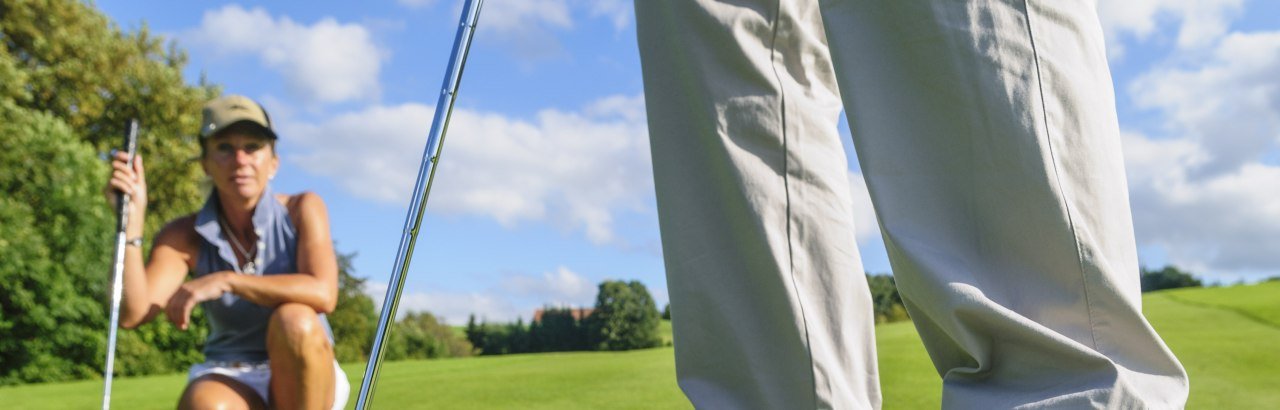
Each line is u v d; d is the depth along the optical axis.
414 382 6.51
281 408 2.37
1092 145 1.05
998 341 1.03
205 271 2.66
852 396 1.24
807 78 1.37
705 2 1.35
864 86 1.16
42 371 18.62
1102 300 1.01
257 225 2.54
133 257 2.63
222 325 2.41
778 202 1.29
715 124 1.33
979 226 1.07
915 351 5.52
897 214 1.11
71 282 19.11
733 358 1.29
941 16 1.08
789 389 1.24
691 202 1.35
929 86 1.10
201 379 2.32
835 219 1.32
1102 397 0.93
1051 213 1.02
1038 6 1.06
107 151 22.53
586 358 8.38
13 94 20.11
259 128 2.52
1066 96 1.05
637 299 27.48
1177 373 0.98
